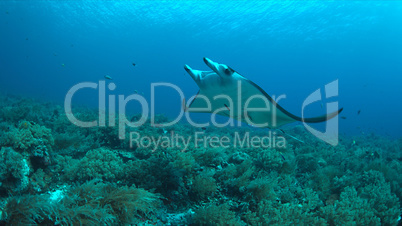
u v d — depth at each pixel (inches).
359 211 153.6
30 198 92.6
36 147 142.3
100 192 116.2
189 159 181.8
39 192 131.3
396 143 565.6
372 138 683.4
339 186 194.4
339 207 151.3
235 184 168.2
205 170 182.1
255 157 235.1
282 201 167.2
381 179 206.7
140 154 213.9
